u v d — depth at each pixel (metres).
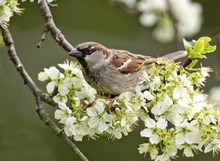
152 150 8.44
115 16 16.61
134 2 13.73
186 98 8.37
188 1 13.53
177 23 13.30
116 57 9.65
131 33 16.47
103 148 15.29
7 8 9.10
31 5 16.03
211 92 12.08
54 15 16.52
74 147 8.65
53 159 14.51
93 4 16.64
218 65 12.02
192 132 8.28
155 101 8.38
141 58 9.84
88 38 16.45
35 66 15.70
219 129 8.35
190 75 8.58
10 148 14.40
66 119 8.43
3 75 15.27
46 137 14.80
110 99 8.77
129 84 9.66
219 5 15.04
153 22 13.77
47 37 15.95
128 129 8.34
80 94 8.61
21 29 16.02
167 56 9.92
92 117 8.33
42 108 9.03
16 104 15.04
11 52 9.80
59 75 8.65
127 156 15.15
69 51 9.99
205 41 8.77
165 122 8.27
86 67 9.49
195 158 14.78
